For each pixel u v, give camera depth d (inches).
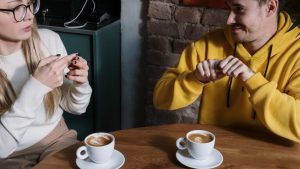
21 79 64.0
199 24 88.2
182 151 52.6
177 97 62.3
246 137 57.1
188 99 62.4
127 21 96.0
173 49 92.6
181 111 97.7
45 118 66.4
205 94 66.2
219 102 65.6
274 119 56.1
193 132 52.5
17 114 55.9
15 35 60.1
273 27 61.1
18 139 57.2
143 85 101.3
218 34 67.0
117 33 96.7
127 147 53.8
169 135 57.2
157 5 89.2
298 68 59.8
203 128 59.6
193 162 50.1
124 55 99.9
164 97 64.8
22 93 56.2
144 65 99.0
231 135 57.6
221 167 49.6
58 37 71.4
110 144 49.0
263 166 50.3
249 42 62.3
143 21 94.4
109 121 102.2
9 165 62.2
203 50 67.1
